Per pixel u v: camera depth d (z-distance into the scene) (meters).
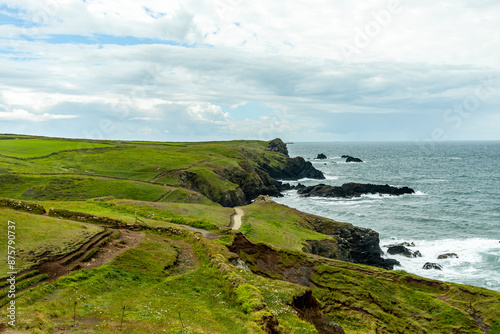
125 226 42.19
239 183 139.62
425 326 38.53
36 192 82.81
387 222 98.50
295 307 27.22
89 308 20.78
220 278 29.30
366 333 35.38
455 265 65.94
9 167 95.12
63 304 20.56
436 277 61.34
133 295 24.22
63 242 30.11
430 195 138.25
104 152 132.25
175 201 88.50
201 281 28.98
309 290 31.33
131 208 56.88
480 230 88.44
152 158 131.50
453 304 42.59
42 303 20.14
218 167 133.88
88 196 84.69
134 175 109.25
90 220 41.69
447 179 186.50
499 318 38.62
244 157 187.12
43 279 23.66
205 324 20.59
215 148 191.38
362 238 75.44
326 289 44.16
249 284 27.39
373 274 49.47
